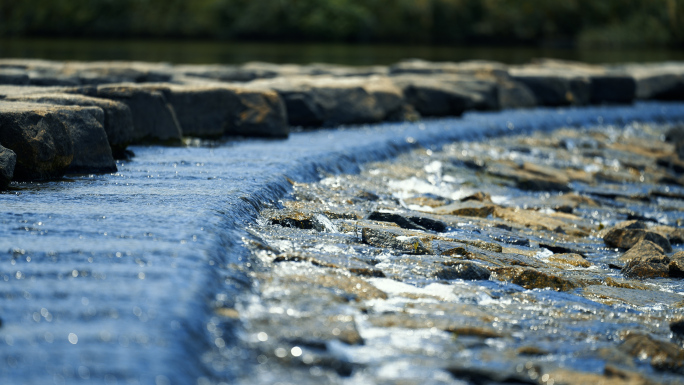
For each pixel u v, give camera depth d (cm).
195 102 1664
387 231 971
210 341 575
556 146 2062
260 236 902
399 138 1811
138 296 615
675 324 741
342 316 657
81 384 477
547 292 856
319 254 858
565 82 2750
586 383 580
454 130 2039
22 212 862
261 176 1174
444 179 1519
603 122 2595
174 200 961
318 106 1966
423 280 819
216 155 1402
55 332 545
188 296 621
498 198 1425
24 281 641
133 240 764
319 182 1310
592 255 1087
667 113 2828
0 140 1062
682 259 996
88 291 621
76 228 802
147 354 518
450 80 2484
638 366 643
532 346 658
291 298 691
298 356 571
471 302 773
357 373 564
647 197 1527
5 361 500
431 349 620
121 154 1339
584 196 1469
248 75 2319
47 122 1099
